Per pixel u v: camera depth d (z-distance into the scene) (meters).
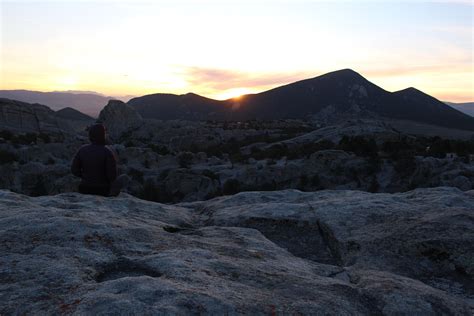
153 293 4.50
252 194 13.12
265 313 4.41
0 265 5.35
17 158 124.31
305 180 112.25
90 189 10.62
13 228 6.64
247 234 8.51
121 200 10.50
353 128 177.50
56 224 6.79
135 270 5.57
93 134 10.62
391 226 8.39
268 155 141.12
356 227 8.76
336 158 113.94
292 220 9.80
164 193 115.50
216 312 4.27
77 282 4.94
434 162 104.12
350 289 5.36
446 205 9.85
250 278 5.43
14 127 197.62
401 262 7.04
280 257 6.95
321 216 9.66
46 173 115.56
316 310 4.59
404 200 10.78
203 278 5.15
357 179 109.44
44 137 159.38
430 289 5.62
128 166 128.25
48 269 5.24
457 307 5.18
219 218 10.52
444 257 7.03
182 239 7.19
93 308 4.16
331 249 8.41
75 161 10.69
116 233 6.76
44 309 4.30
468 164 104.56
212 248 6.88
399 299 5.07
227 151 182.50
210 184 116.25
